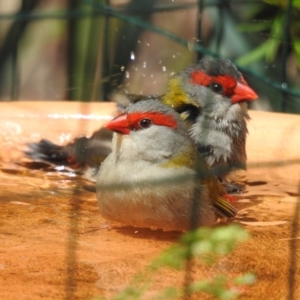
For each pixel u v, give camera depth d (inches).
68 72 592.4
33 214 339.9
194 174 327.6
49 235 312.7
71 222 332.5
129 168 320.8
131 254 295.3
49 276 265.6
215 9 585.3
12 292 250.7
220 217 346.9
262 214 357.4
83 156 410.9
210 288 238.5
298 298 254.1
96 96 559.2
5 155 419.5
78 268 274.4
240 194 390.0
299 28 539.2
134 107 334.3
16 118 429.4
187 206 321.1
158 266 247.4
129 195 317.1
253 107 585.6
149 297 249.1
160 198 316.2
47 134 428.1
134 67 593.0
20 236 309.1
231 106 414.3
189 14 616.4
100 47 569.0
